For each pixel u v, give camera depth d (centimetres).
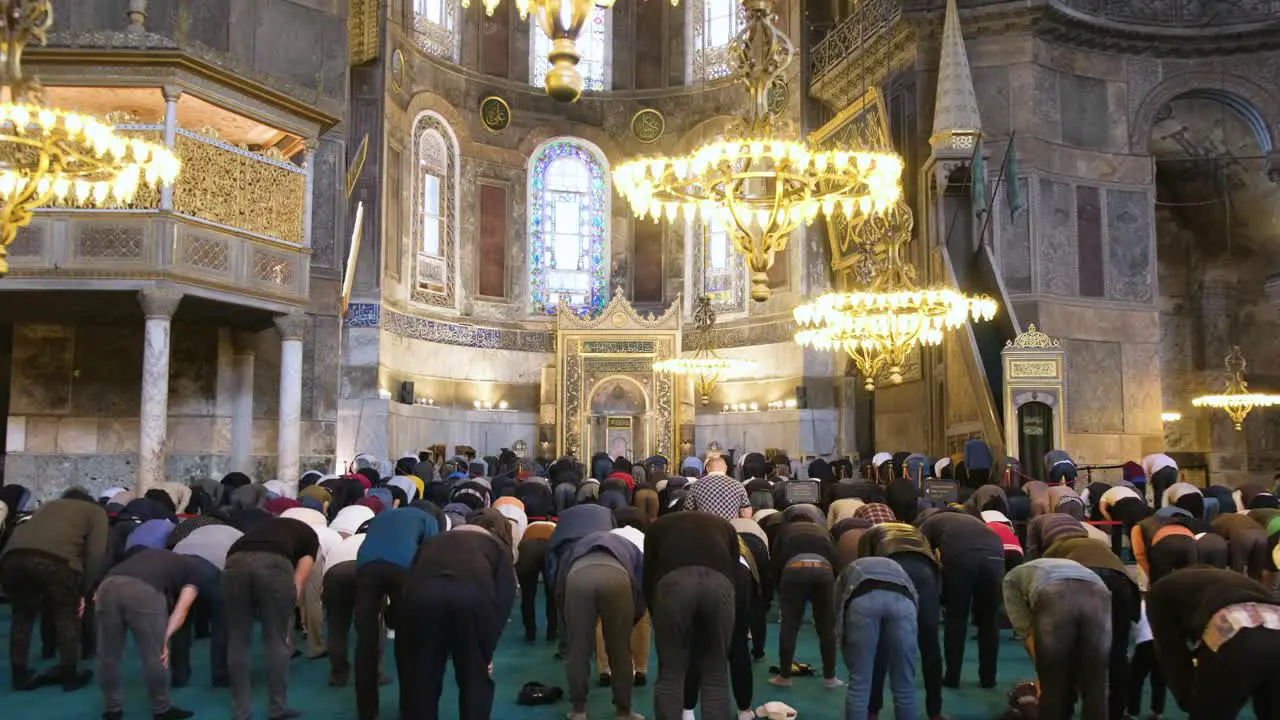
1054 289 2183
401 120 2559
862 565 619
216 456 1867
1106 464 2173
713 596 582
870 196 1204
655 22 3000
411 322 2591
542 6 663
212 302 1574
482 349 2805
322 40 2112
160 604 698
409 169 2598
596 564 683
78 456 1806
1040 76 2211
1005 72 2209
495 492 1377
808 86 2634
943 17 2208
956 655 798
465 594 584
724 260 2888
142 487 1458
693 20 2959
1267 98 2269
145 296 1473
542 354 2897
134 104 1667
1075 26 2209
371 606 684
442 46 2769
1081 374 2183
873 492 1189
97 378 1825
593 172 3005
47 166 1098
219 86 1558
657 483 1477
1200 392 2673
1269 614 517
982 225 2153
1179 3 2270
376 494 1074
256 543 698
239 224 1600
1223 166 2506
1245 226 2595
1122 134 2272
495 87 2889
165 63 1483
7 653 946
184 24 1538
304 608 927
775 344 2697
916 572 702
